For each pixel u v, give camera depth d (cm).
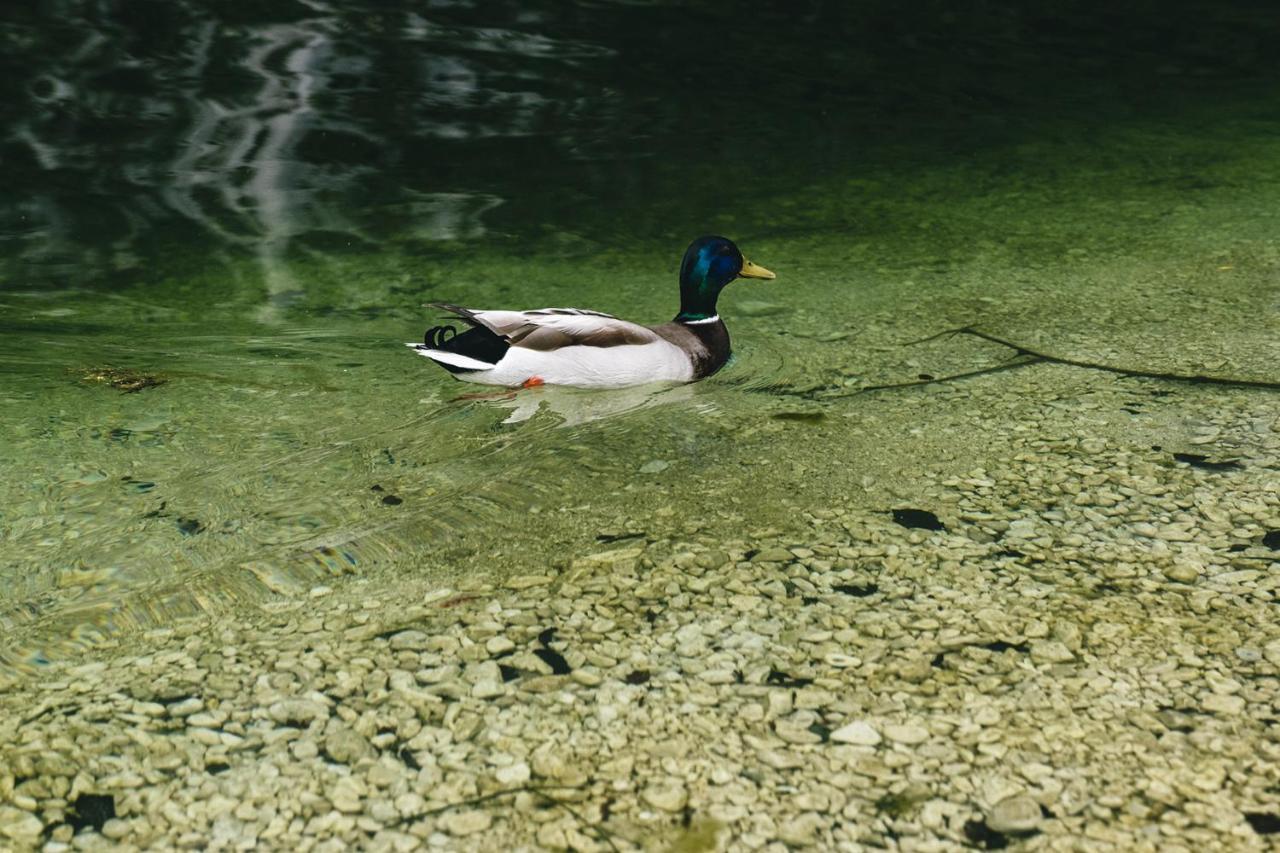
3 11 1312
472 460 484
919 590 390
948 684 345
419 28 1322
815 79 1178
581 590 392
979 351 591
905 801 302
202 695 343
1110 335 605
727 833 293
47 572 402
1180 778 308
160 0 1384
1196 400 526
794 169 926
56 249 739
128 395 535
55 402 525
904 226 797
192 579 399
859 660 356
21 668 354
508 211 829
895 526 429
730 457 486
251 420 514
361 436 504
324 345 600
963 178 902
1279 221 782
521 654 360
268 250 745
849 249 755
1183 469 466
